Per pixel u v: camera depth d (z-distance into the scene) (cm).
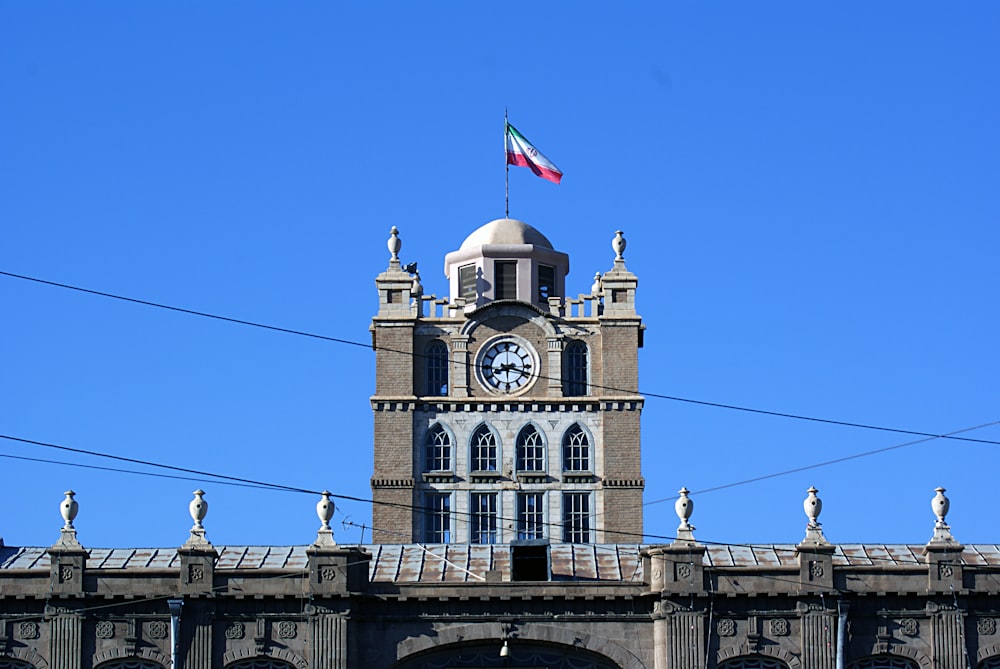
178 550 9912
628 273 14212
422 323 14188
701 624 9862
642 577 10119
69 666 9806
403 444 13925
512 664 9938
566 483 13888
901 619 9969
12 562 10406
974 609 9988
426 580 10169
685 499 10069
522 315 14188
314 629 9825
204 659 9806
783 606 9912
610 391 14000
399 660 9888
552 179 14600
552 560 10525
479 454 13950
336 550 9900
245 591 9869
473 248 14462
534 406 14000
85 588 9894
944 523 10119
